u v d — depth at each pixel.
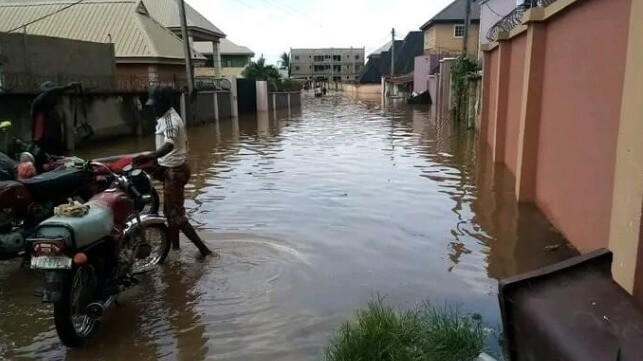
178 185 5.23
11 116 12.01
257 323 4.02
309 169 10.50
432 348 3.36
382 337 3.43
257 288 4.66
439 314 3.94
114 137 16.67
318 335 3.81
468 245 5.73
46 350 3.73
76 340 3.66
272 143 15.20
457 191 8.34
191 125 22.17
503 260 5.26
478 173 9.88
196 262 5.29
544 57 7.00
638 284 3.29
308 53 111.12
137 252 4.61
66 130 13.47
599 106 4.71
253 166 11.00
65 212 3.67
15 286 4.88
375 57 71.00
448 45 44.28
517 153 8.45
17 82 13.88
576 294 2.64
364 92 66.38
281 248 5.67
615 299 2.59
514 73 9.74
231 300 4.43
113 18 26.80
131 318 4.15
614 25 4.39
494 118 11.98
